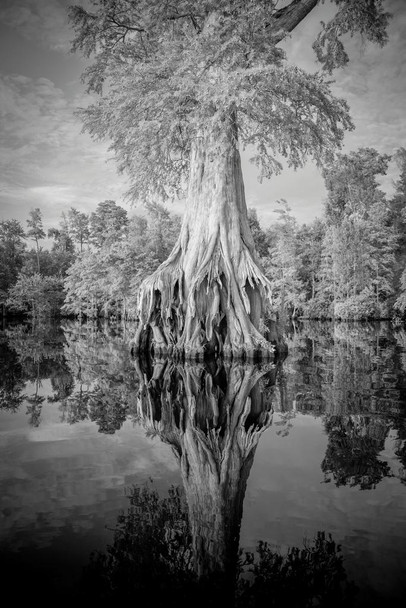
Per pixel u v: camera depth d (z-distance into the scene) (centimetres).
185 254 1906
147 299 1917
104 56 1981
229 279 1816
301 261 6381
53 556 303
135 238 4812
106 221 6159
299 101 1572
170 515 364
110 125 1812
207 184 1897
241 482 439
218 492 415
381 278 5328
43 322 5838
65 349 2130
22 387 1053
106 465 496
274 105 1485
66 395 959
